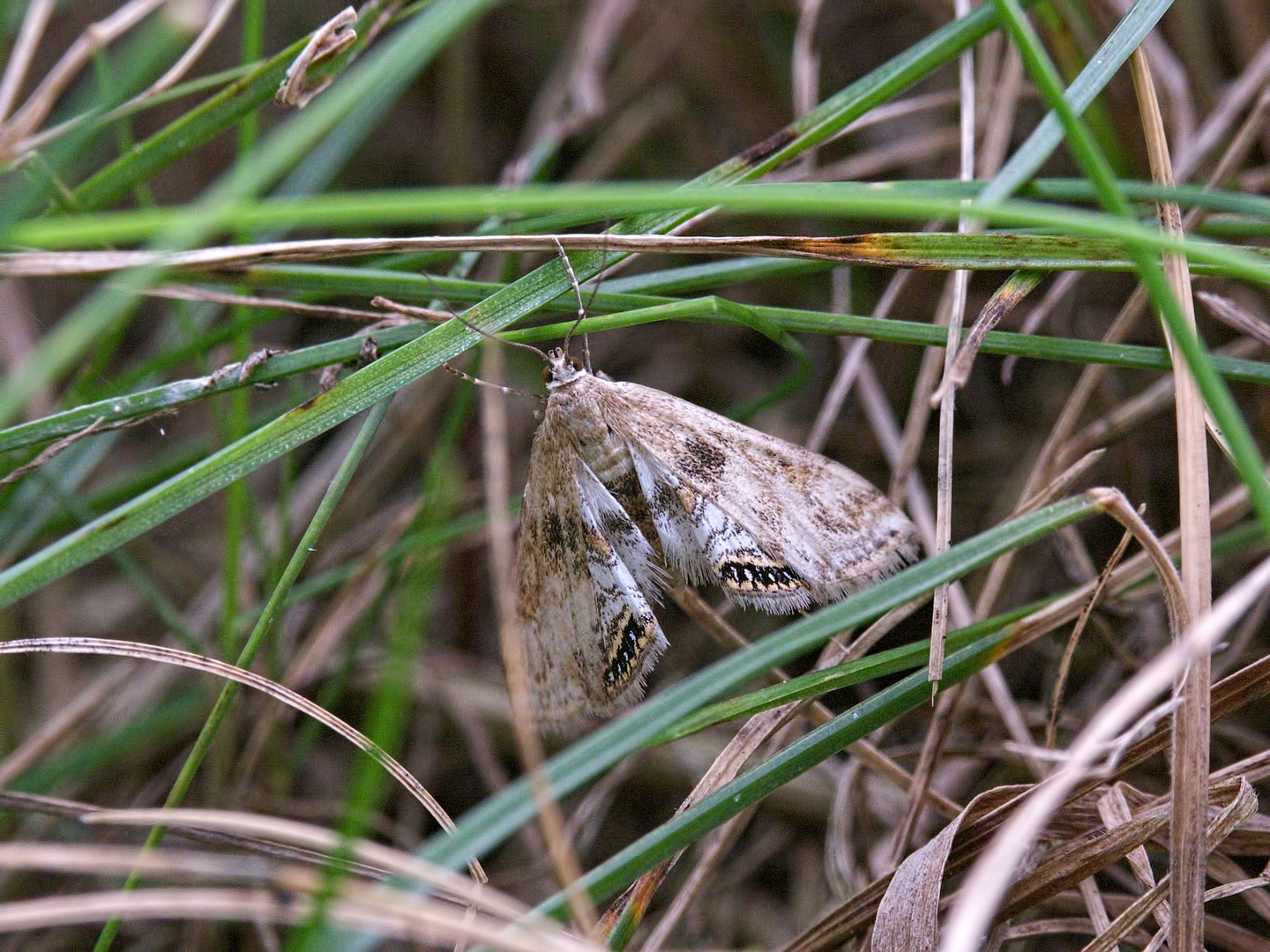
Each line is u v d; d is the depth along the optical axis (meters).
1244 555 0.12
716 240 0.11
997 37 0.12
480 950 0.11
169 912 0.10
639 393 0.12
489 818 0.10
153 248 0.11
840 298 0.13
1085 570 0.12
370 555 0.12
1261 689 0.11
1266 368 0.11
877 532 0.11
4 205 0.11
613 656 0.11
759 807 0.13
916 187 0.11
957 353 0.11
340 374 0.12
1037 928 0.11
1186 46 0.13
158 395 0.11
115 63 0.13
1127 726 0.11
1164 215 0.11
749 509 0.11
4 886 0.12
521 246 0.11
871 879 0.12
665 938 0.11
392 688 0.11
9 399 0.10
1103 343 0.11
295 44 0.11
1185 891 0.11
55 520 0.12
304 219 0.10
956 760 0.12
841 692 0.13
